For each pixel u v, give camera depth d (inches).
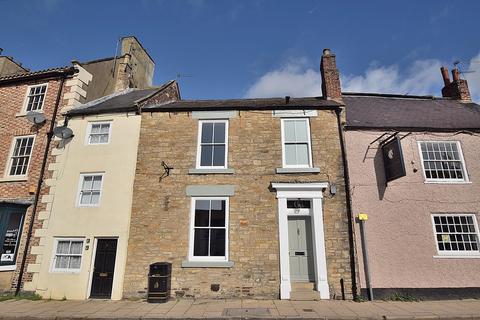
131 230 420.2
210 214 425.1
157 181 439.8
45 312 329.4
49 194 453.4
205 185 432.8
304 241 415.5
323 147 444.1
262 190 426.3
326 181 424.5
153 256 407.8
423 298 386.9
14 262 429.7
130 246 413.7
